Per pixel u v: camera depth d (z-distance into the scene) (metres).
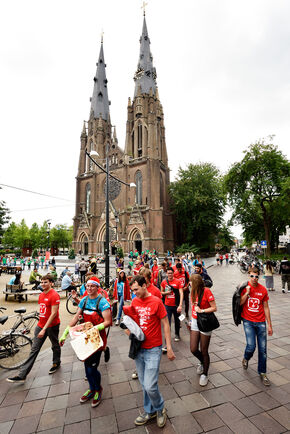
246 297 4.50
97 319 3.96
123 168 48.69
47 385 4.27
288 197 26.47
